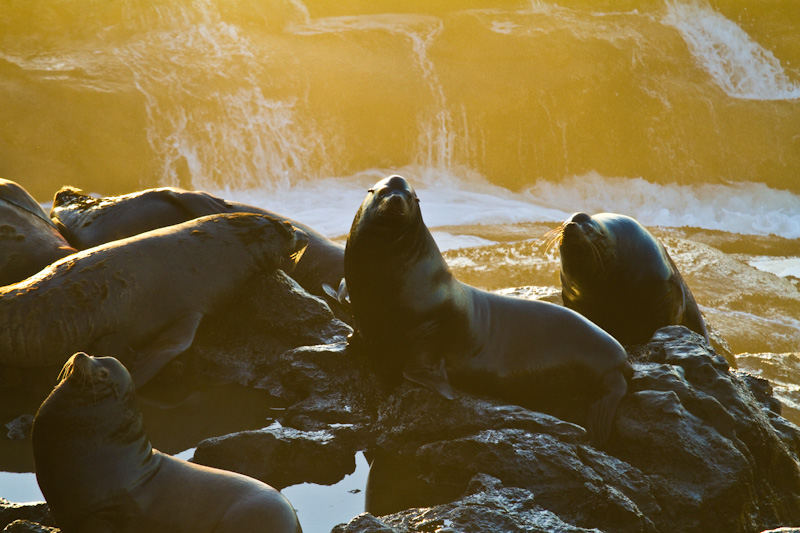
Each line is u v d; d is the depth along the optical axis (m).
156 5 89.81
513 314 19.86
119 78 80.56
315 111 87.12
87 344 20.70
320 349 21.30
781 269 64.25
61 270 21.11
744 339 41.56
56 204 30.23
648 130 93.81
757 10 106.31
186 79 82.44
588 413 19.30
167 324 21.89
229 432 19.00
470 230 69.38
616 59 94.31
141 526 12.33
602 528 15.84
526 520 14.42
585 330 19.66
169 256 22.33
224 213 26.03
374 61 91.38
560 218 80.00
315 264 28.83
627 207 91.31
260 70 85.69
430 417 18.34
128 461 12.53
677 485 17.61
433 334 18.97
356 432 18.83
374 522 13.61
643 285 24.25
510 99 91.00
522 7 103.00
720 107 95.88
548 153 92.62
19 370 20.72
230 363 22.62
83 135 76.94
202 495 12.40
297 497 16.50
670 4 105.25
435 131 90.38
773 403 23.02
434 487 16.98
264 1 95.62
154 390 21.16
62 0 86.00
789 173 94.94
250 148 83.56
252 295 23.69
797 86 104.94
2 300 20.25
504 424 17.92
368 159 89.38
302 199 81.44
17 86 76.44
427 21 97.81
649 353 21.86
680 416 18.58
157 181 79.56
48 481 12.48
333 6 101.56
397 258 18.03
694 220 88.50
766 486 19.48
